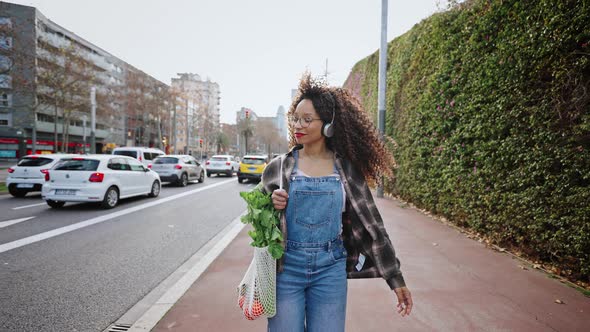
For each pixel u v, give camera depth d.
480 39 5.94
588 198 3.58
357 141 1.82
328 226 1.57
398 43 12.00
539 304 3.30
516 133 4.77
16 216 8.20
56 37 45.84
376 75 14.84
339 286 1.58
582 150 3.69
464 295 3.52
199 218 8.52
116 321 3.17
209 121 83.00
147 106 57.56
